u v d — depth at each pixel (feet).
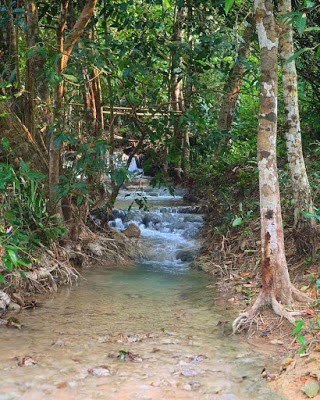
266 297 13.96
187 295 17.13
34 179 18.95
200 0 22.12
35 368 11.18
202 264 21.16
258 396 10.03
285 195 20.54
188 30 24.18
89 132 23.57
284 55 16.93
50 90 22.88
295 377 10.53
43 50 18.21
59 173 20.80
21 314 15.06
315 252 16.57
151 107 22.22
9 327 13.87
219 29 22.34
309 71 25.31
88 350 12.26
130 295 17.16
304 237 16.90
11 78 19.21
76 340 12.91
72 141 18.95
